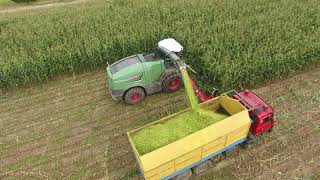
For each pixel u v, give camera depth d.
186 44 16.75
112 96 14.13
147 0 23.52
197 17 19.98
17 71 15.88
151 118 13.83
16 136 13.50
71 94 15.77
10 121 14.33
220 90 14.52
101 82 16.48
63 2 28.02
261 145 12.16
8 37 19.55
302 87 14.93
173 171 10.16
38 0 28.92
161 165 9.51
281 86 15.08
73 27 20.12
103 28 19.12
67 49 17.00
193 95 11.41
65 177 11.61
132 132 10.56
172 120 11.01
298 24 17.69
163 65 13.95
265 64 14.60
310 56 15.62
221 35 17.05
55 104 15.16
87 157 12.32
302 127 12.80
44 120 14.26
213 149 10.57
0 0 28.92
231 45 16.27
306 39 15.88
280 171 11.19
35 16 23.00
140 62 13.73
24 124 14.11
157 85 14.42
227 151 11.43
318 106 13.77
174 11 21.06
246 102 11.53
